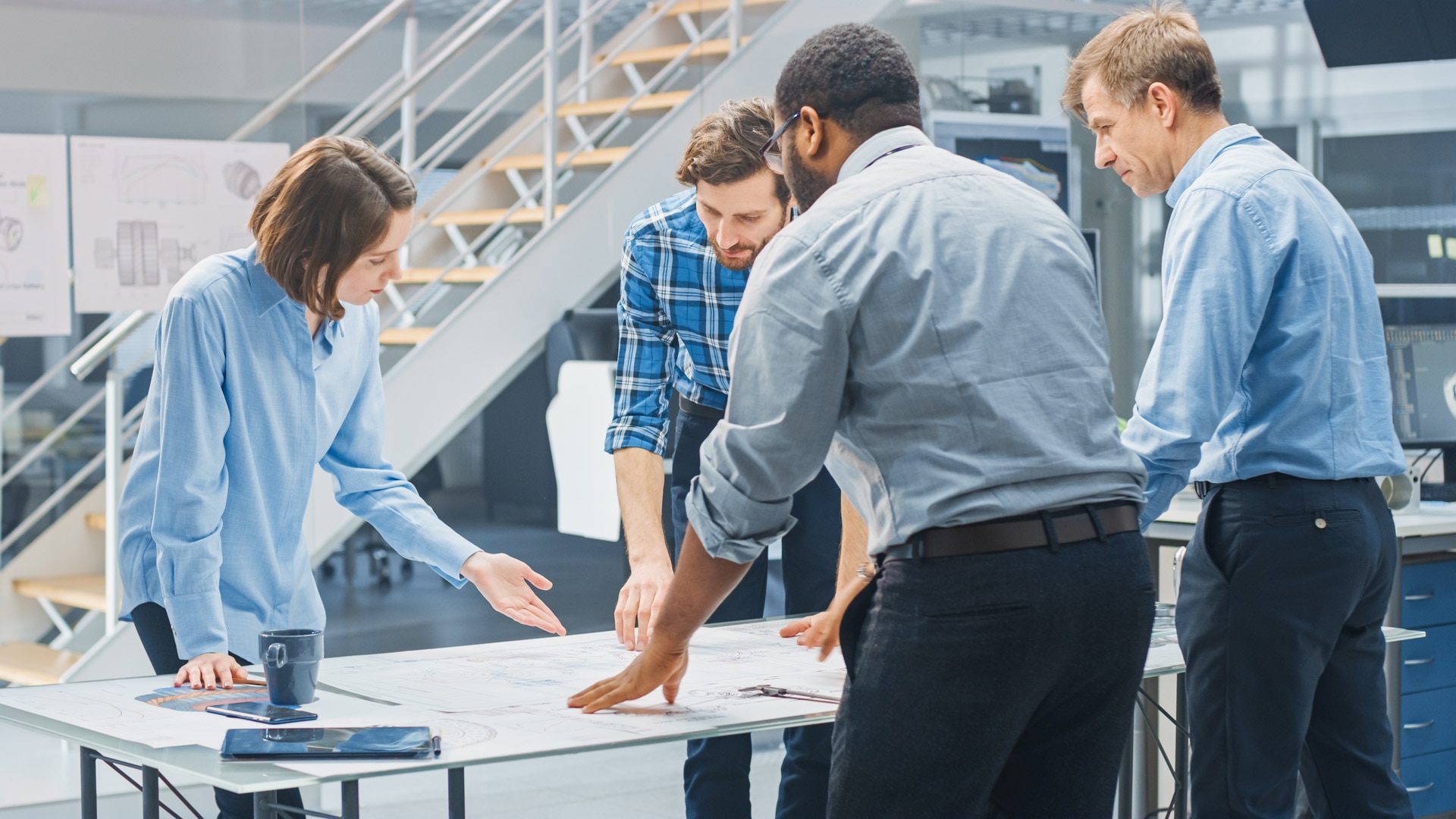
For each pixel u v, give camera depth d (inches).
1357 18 165.6
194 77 155.6
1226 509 78.4
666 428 92.1
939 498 53.4
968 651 53.6
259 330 74.1
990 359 53.8
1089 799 57.8
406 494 82.3
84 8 149.2
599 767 165.5
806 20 198.1
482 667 74.5
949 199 55.7
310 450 77.2
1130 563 55.2
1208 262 75.2
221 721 61.7
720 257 83.7
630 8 213.3
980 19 192.9
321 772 52.5
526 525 179.9
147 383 156.6
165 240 154.9
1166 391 74.5
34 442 154.2
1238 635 77.5
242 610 75.7
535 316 184.9
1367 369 79.7
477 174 201.8
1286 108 194.7
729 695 66.5
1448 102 185.2
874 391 55.0
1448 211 185.2
